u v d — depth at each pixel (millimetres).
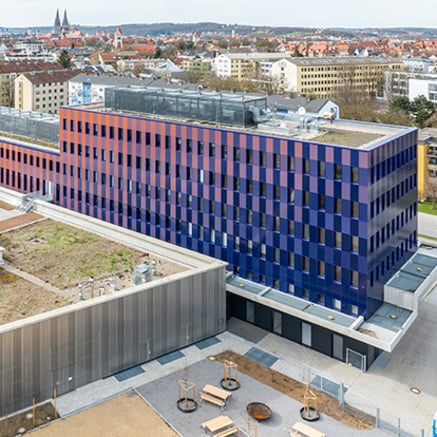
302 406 53875
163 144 76875
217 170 71562
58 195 94562
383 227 63688
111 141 83625
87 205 89875
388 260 66000
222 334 67188
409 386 58250
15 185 102812
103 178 86312
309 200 63812
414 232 73750
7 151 102812
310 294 65500
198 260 67375
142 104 83562
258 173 67625
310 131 72812
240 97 78188
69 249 70875
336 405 54406
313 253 64375
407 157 68688
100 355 56219
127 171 82375
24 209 85438
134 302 57938
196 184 74188
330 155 61125
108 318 56125
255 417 51438
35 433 48438
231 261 72375
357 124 76125
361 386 57938
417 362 62906
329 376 59500
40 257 68188
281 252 67250
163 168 77625
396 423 52094
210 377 58031
